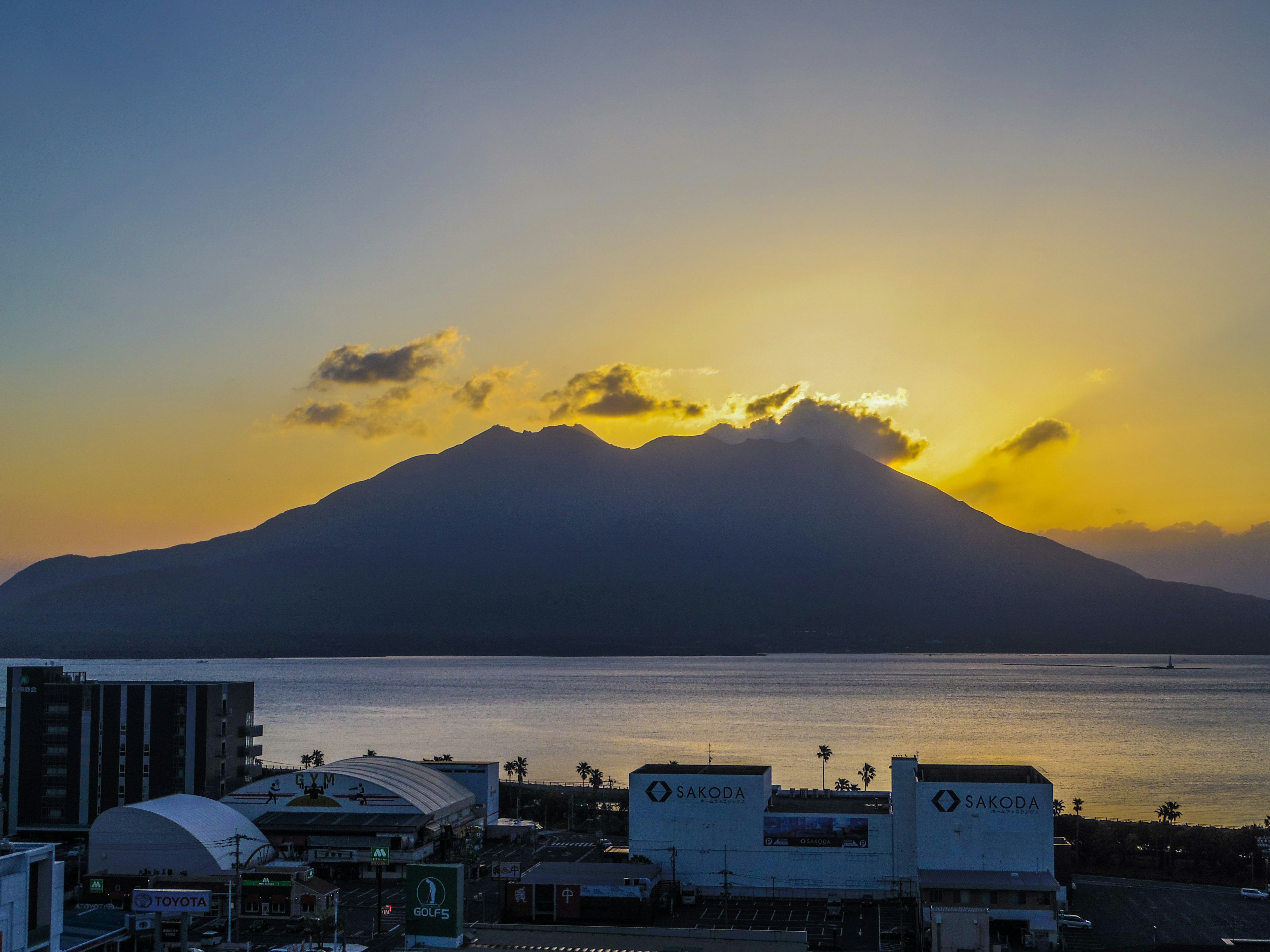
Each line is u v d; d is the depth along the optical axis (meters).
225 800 185.62
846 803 173.50
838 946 133.00
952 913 122.75
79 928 118.00
